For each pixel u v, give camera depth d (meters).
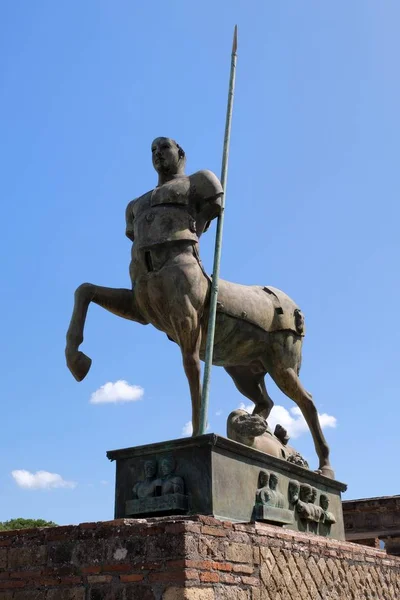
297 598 6.38
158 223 7.32
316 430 8.63
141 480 6.58
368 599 7.68
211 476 6.27
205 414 6.84
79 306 7.21
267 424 7.79
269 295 8.51
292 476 7.68
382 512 13.16
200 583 5.20
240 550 5.77
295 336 8.62
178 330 7.15
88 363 7.12
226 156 8.12
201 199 7.53
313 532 7.82
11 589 5.81
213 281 7.36
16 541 5.94
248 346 8.17
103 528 5.55
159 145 7.68
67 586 5.55
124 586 5.30
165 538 5.25
